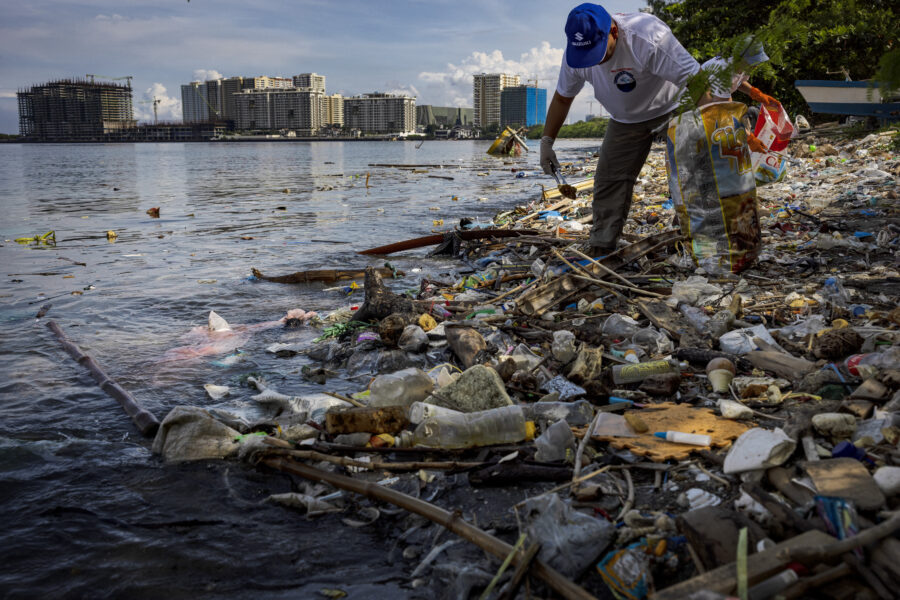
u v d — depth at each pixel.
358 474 2.97
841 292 4.89
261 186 22.28
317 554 2.44
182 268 8.08
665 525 2.31
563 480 2.79
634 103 5.51
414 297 6.06
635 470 2.82
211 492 2.89
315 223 12.23
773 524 2.14
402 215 13.30
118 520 2.67
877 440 2.56
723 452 2.81
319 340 5.09
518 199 16.16
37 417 3.71
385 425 3.30
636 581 2.02
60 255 9.07
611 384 3.74
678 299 5.02
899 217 7.75
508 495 2.73
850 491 2.18
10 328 5.52
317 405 3.70
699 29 27.52
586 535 2.22
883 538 1.85
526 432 3.18
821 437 2.74
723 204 5.53
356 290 6.75
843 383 3.27
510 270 6.75
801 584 1.76
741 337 4.04
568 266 6.04
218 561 2.40
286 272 7.69
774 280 5.46
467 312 5.37
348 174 29.25
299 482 2.97
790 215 8.42
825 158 14.34
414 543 2.47
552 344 4.26
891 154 12.98
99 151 94.81
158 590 2.25
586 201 12.74
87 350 4.92
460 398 3.43
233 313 5.99
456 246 8.42
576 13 4.84
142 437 3.47
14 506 2.78
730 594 1.75
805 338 4.02
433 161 42.50
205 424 3.26
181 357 4.77
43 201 17.33
